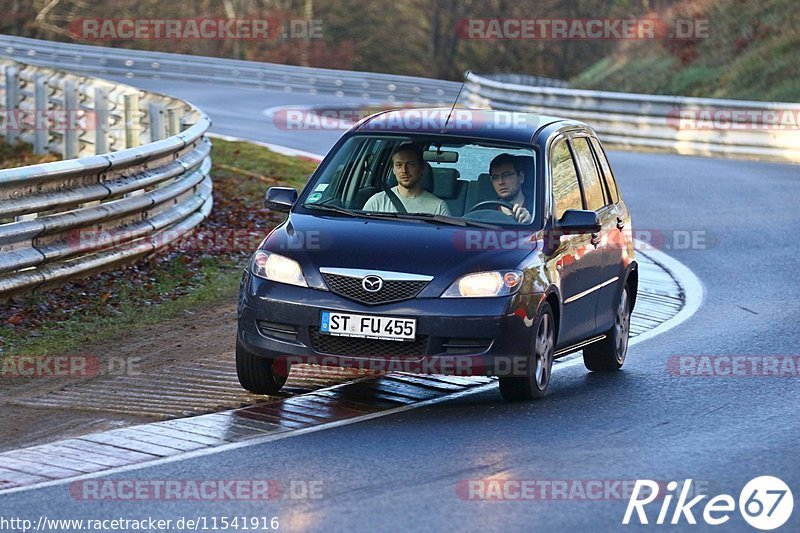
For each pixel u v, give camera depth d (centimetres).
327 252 2591
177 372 2891
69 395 2667
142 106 6400
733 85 12450
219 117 9800
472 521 1820
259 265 2633
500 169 2798
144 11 18300
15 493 1962
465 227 2697
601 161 3262
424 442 2295
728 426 2480
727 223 5841
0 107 7525
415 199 2773
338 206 2784
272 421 2455
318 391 2739
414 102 13488
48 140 7256
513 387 2645
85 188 3731
